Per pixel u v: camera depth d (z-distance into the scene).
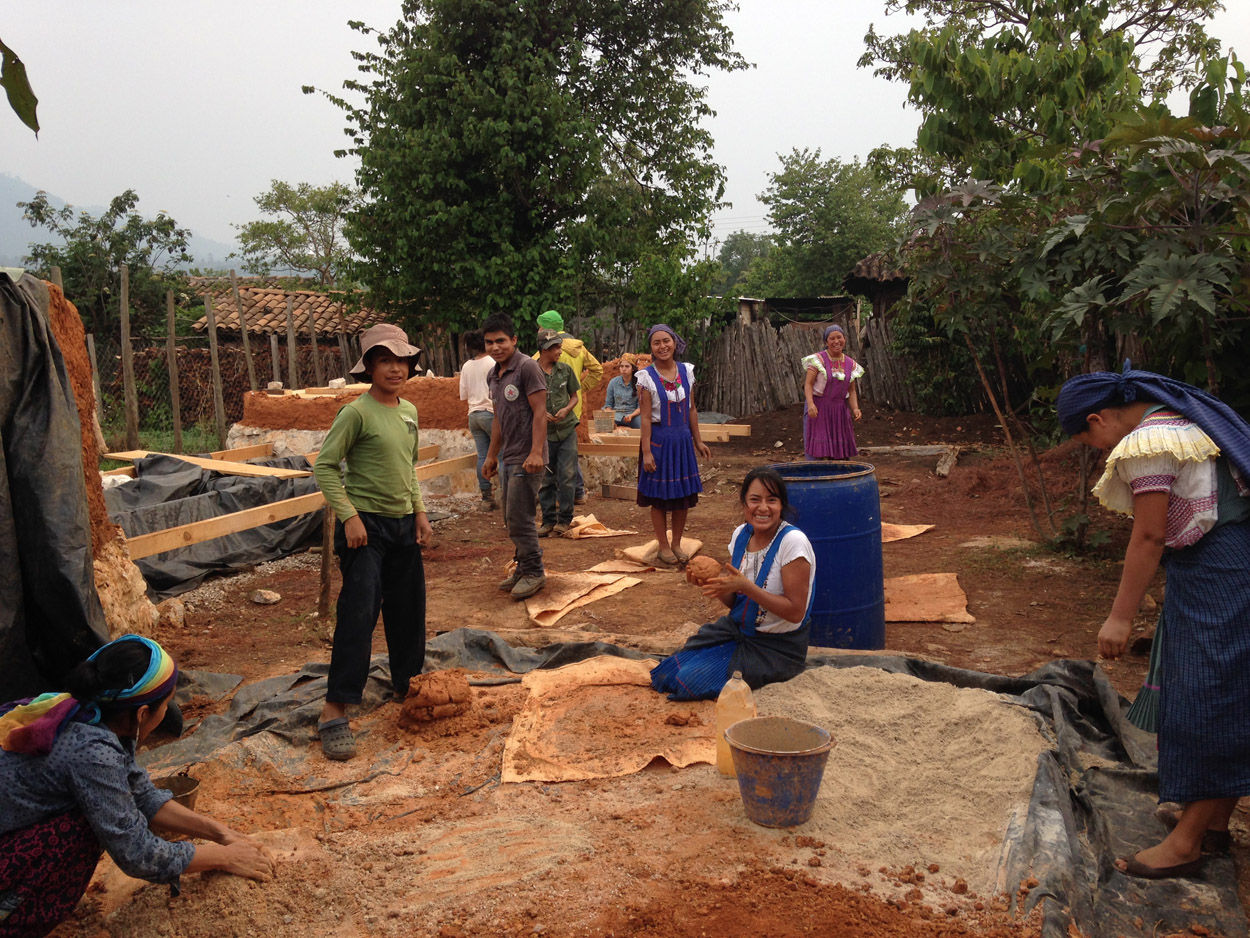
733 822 3.44
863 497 5.34
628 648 5.41
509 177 18.48
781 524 4.55
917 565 7.63
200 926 2.88
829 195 41.09
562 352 10.58
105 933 2.88
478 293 18.66
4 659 3.92
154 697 2.86
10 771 2.60
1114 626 3.20
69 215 23.28
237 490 8.55
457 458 10.09
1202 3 15.83
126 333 14.70
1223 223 6.07
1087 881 3.05
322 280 33.16
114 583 5.36
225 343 22.06
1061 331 6.20
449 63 18.05
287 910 2.98
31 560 4.00
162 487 8.66
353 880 3.13
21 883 2.60
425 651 5.03
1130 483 3.18
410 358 4.44
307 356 20.25
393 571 4.61
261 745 4.20
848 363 8.91
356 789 3.88
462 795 3.78
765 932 2.76
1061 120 9.37
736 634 4.64
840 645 5.33
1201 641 3.04
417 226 18.08
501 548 8.66
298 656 5.74
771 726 3.61
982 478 11.00
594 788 3.78
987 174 9.77
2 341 4.03
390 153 18.03
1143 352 8.15
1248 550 3.03
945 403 17.83
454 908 2.95
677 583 7.19
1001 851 3.16
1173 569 3.17
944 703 4.30
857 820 3.43
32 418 4.07
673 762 3.93
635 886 3.02
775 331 20.22
